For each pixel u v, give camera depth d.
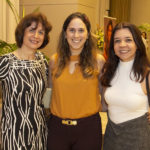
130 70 2.29
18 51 2.33
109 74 2.39
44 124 2.40
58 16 6.77
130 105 2.19
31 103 2.23
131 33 2.26
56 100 2.36
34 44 2.30
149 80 2.20
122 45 2.25
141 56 2.28
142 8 8.66
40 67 2.40
